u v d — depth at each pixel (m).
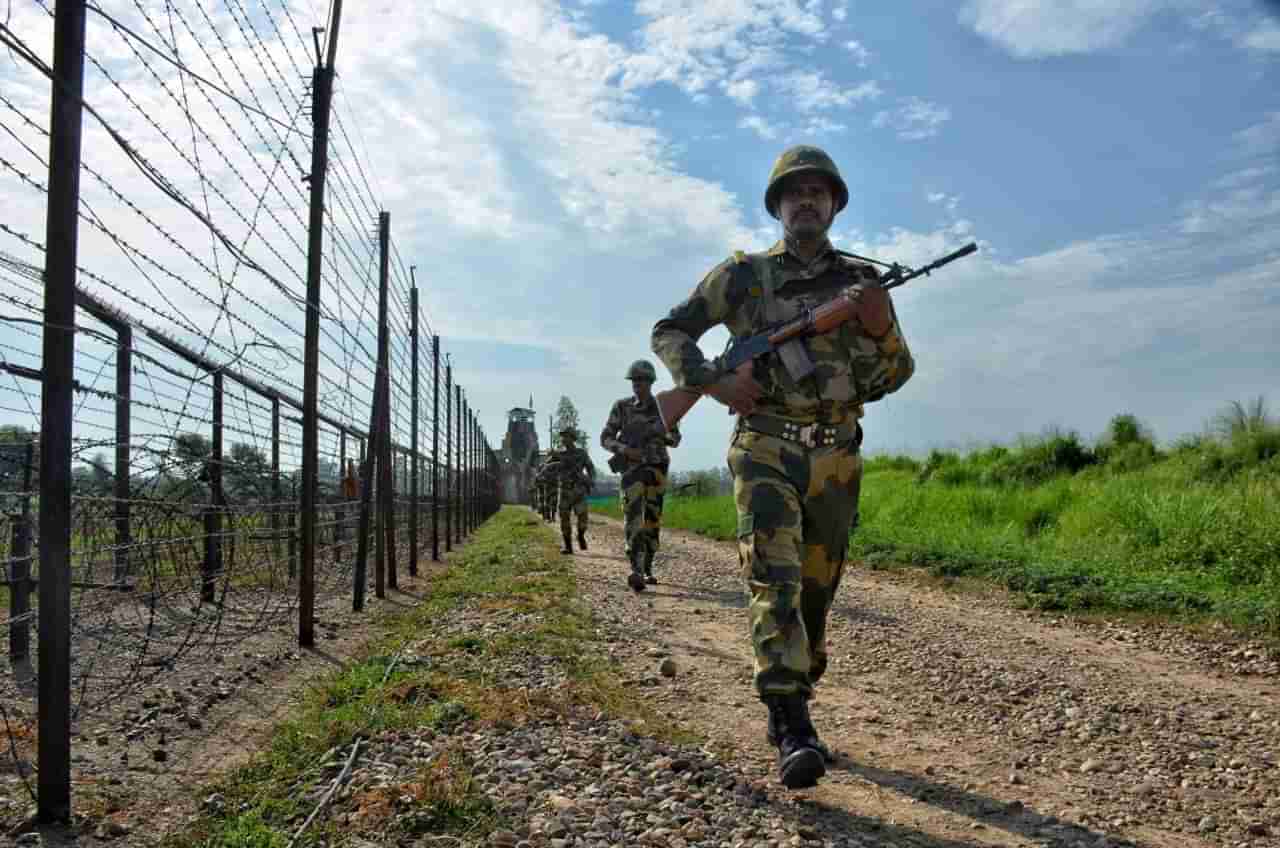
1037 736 4.95
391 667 5.70
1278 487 12.55
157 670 5.57
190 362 6.78
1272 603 8.19
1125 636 8.17
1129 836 3.58
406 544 15.27
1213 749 4.76
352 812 3.40
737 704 5.39
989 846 3.44
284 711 5.01
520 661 6.15
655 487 10.84
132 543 4.93
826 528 4.10
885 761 4.43
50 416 3.32
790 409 4.03
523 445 80.69
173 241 4.56
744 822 3.50
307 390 7.02
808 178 4.12
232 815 3.43
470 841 3.18
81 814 3.44
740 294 4.16
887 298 4.00
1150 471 17.22
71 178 3.31
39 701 3.35
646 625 8.16
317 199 7.20
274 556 7.65
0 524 5.67
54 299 3.30
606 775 3.95
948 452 22.80
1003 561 11.62
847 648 7.29
